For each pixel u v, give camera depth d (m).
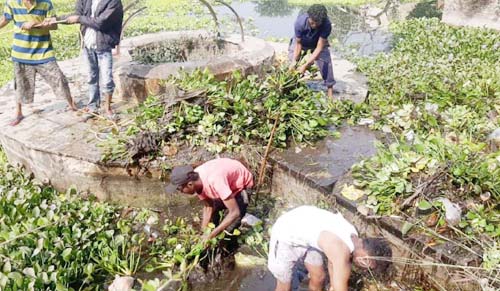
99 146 5.64
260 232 5.01
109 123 6.22
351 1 16.45
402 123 5.94
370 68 8.70
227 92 6.38
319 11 6.41
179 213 5.46
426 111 5.91
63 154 5.56
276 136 5.69
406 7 15.45
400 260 4.18
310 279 3.87
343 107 6.50
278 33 12.98
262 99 6.07
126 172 5.52
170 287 4.31
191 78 6.18
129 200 5.67
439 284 4.02
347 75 8.31
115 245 4.63
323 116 6.23
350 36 12.49
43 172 5.85
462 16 11.60
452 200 4.36
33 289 3.79
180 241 4.90
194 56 8.52
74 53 10.71
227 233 4.62
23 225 4.55
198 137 5.74
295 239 3.63
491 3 11.02
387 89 7.57
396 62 8.73
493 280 3.67
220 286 4.43
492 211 4.24
